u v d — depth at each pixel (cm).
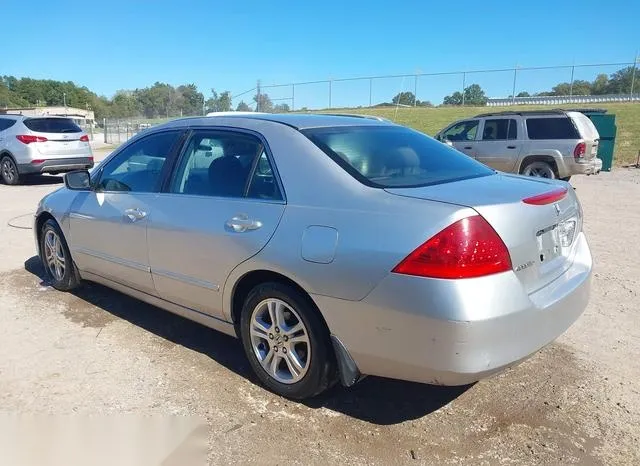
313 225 302
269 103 2925
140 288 428
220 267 348
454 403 333
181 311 400
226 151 371
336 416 320
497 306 262
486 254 263
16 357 392
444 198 281
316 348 311
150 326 448
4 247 708
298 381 326
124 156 451
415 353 270
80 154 1445
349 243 285
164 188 402
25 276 582
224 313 361
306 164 325
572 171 1291
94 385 353
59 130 1412
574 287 316
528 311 275
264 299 332
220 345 413
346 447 292
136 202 416
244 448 291
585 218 941
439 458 283
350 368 298
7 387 350
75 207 480
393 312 272
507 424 312
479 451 288
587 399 337
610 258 662
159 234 389
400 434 303
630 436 300
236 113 415
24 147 1362
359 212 290
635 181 1545
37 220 540
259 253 321
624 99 4266
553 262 316
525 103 4331
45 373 368
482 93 4309
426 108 4222
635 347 409
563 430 306
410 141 386
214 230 349
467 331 257
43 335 429
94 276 484
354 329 288
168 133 420
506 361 269
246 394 343
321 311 299
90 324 452
